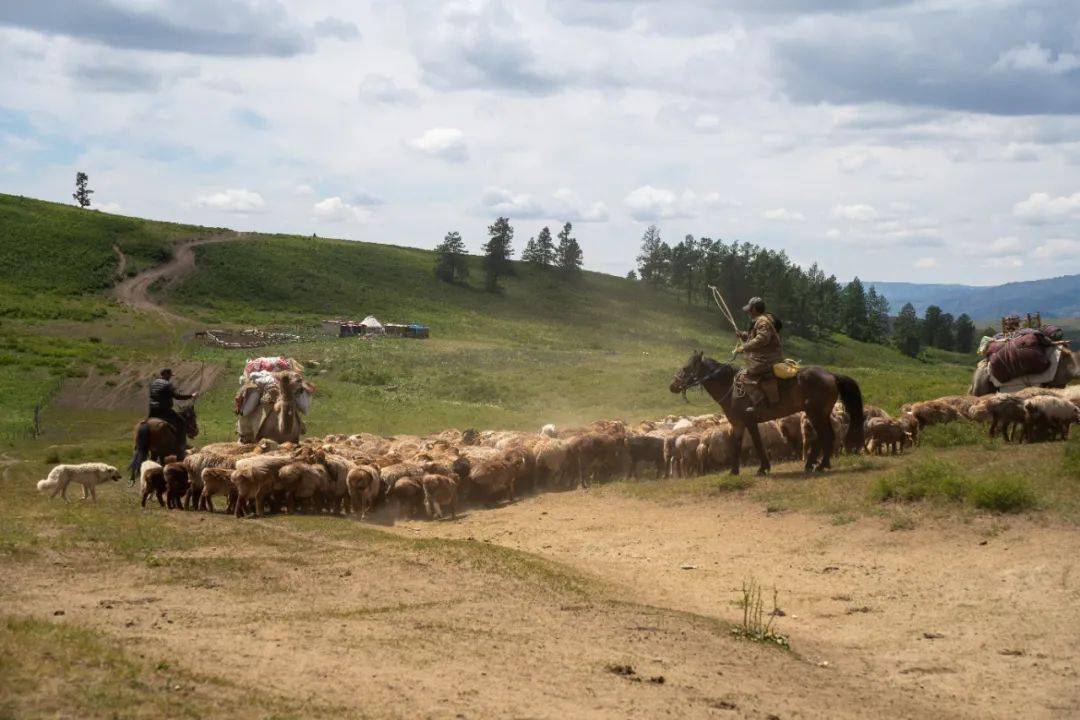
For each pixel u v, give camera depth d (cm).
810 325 18988
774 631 1066
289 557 1293
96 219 15962
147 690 674
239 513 1714
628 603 1154
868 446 2095
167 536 1397
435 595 1119
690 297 19400
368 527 1569
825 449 1881
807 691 873
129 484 2289
